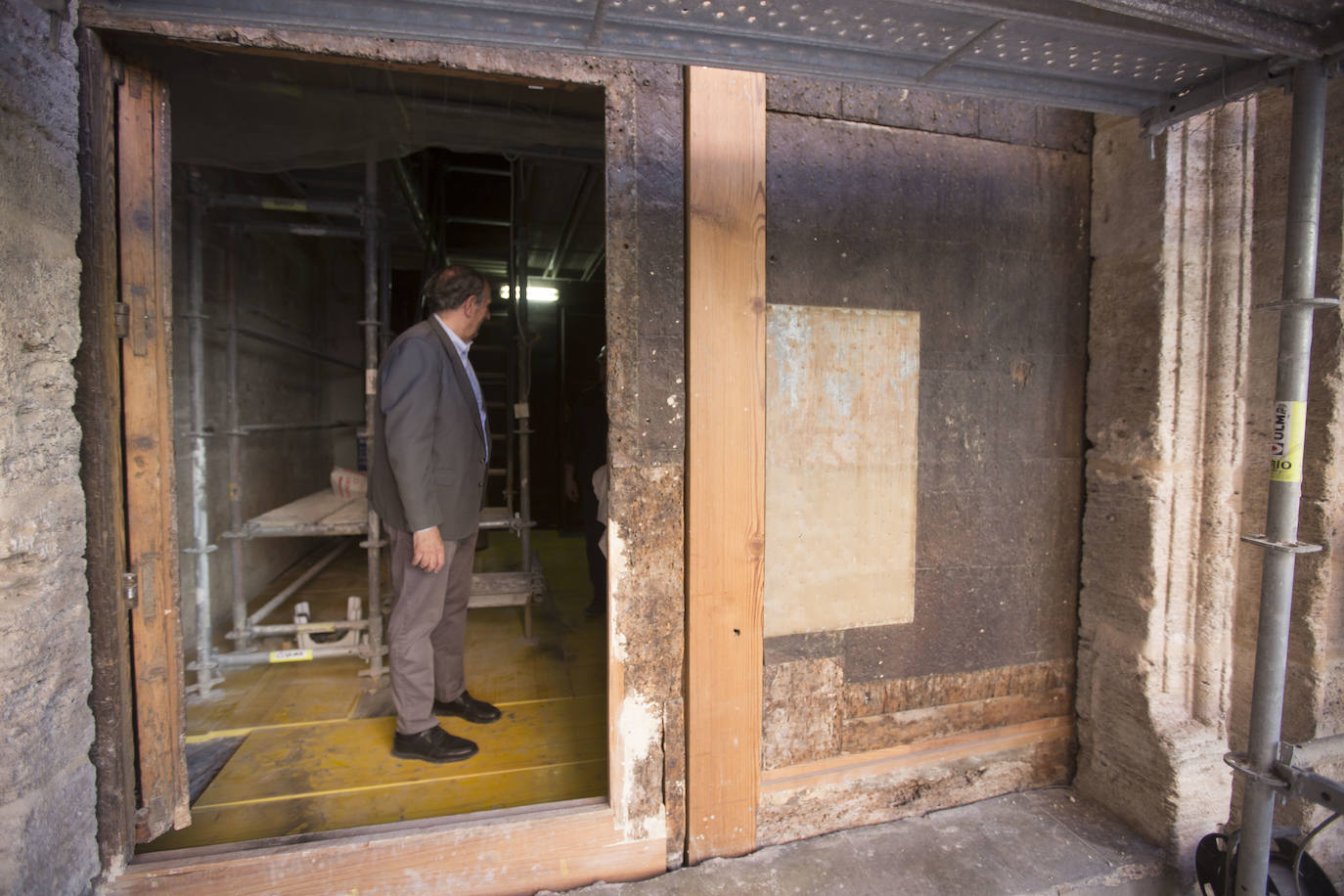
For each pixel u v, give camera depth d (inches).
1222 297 73.9
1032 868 71.3
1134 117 71.8
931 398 78.1
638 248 65.6
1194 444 75.5
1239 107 71.8
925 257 76.8
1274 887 62.6
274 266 165.5
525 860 67.4
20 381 48.3
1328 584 68.3
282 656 108.8
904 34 48.4
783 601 74.1
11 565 48.1
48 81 50.4
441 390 86.3
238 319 142.6
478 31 45.4
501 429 251.6
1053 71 56.5
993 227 79.3
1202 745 74.4
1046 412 83.1
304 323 189.5
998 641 83.3
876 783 78.7
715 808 71.7
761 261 68.2
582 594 166.7
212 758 88.4
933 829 77.6
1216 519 75.3
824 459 74.2
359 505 133.1
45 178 50.1
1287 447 56.3
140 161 60.1
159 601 63.1
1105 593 81.8
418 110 86.7
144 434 61.2
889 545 77.6
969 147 77.8
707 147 65.8
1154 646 76.0
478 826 66.8
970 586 81.6
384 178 124.3
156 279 61.5
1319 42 49.8
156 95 60.9
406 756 88.7
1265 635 58.2
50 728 51.9
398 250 210.2
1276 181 70.6
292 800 79.2
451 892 65.9
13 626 48.1
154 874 59.7
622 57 48.2
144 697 62.3
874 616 77.7
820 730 76.6
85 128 54.9
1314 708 69.1
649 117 65.5
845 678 77.2
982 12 43.3
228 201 104.6
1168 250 73.2
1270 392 72.1
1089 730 84.7
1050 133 80.7
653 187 65.9
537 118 89.5
